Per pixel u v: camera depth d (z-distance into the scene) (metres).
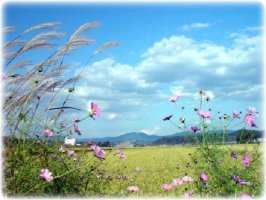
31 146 1.54
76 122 1.71
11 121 1.55
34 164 1.54
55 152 1.64
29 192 1.40
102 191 1.81
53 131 1.67
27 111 1.56
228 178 1.63
